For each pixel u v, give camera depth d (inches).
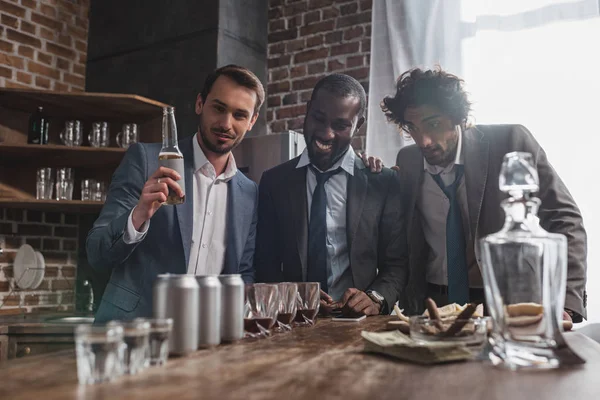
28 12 150.7
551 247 42.1
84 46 165.2
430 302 45.8
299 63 161.2
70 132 136.3
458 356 42.4
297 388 32.8
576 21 126.0
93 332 33.9
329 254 91.0
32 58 150.9
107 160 144.4
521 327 41.7
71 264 153.3
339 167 93.7
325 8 159.3
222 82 81.6
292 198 92.6
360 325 66.0
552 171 83.7
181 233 78.8
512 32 132.0
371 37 149.6
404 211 90.9
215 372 37.1
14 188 142.5
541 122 127.1
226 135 81.7
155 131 148.7
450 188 86.0
